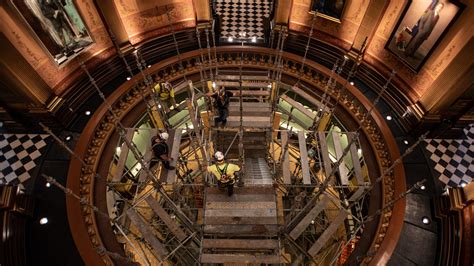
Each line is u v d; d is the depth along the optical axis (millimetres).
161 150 11188
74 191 13727
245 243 10516
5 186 12188
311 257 10727
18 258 12086
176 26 19375
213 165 10570
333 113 16109
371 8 15555
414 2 13711
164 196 11523
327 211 16812
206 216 10930
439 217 13320
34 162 14961
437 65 14398
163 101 15648
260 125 13711
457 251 11953
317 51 18938
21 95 14180
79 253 12539
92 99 16953
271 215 10938
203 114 14602
